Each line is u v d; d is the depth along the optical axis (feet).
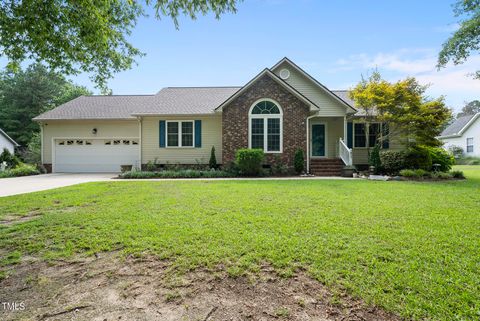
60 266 9.62
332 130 52.06
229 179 37.81
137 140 54.19
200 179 38.24
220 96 57.16
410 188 26.53
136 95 65.05
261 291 7.90
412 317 6.59
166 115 49.21
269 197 21.67
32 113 95.04
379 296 7.40
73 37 18.43
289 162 44.24
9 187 30.99
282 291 7.88
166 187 28.40
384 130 48.06
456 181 32.91
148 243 11.43
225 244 11.19
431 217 15.17
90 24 16.75
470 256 9.77
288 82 49.80
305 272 8.87
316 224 13.83
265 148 44.45
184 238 11.89
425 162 39.55
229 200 20.43
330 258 9.77
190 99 55.77
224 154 44.55
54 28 16.93
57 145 54.85
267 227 13.39
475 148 85.66
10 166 54.80
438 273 8.55
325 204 18.76
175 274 8.89
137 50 24.32
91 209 17.72
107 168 54.29
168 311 7.03
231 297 7.64
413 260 9.52
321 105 48.26
